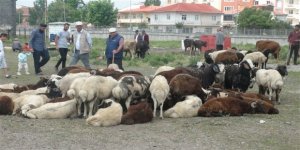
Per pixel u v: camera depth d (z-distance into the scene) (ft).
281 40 193.98
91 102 34.45
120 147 27.12
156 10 350.64
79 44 57.57
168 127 32.55
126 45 99.81
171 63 91.04
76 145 27.35
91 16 345.51
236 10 383.24
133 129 31.68
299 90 53.47
